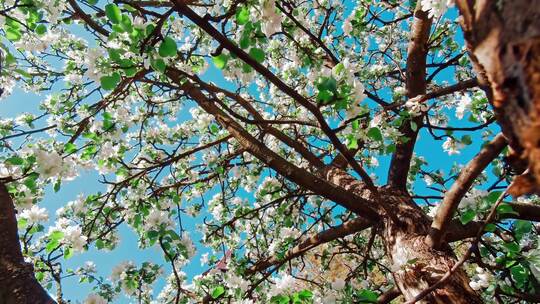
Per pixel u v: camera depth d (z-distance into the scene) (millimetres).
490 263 2549
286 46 4148
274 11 1935
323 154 5070
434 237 2637
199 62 3459
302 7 3676
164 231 2650
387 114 3098
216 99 2516
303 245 4027
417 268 2541
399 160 3832
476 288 2211
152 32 1848
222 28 1911
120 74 2209
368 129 2381
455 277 2459
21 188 2791
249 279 4039
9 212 1719
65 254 2863
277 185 5203
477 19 774
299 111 4723
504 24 699
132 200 4023
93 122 3805
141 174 4051
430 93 2375
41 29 2869
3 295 1379
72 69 3912
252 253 4980
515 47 665
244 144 3482
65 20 3455
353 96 2016
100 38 3346
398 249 2916
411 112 2727
